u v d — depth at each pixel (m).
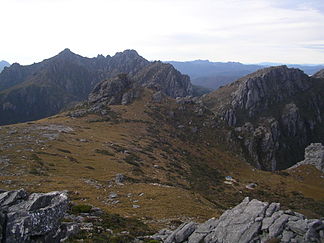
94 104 174.25
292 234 21.95
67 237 22.88
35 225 16.53
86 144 88.75
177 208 44.53
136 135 128.50
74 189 47.47
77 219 29.48
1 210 16.47
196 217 41.88
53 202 18.67
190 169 109.19
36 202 17.59
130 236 27.30
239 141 178.38
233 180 114.19
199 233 26.09
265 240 22.22
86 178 56.81
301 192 111.06
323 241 20.94
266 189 110.50
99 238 24.12
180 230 27.08
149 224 34.56
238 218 25.61
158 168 88.12
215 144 160.00
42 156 65.94
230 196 89.69
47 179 51.16
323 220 23.03
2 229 15.48
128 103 177.25
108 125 133.88
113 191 50.31
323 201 102.31
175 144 138.38
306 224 22.17
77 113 148.12
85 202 40.78
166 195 51.06
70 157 70.50
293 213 24.69
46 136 87.62
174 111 181.38
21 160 60.19
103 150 85.50
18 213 16.44
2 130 90.00
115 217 33.38
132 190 52.59
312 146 151.50
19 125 104.38
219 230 25.11
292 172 137.62
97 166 67.88
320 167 136.75
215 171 122.19
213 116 192.00
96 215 32.91
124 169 70.94
